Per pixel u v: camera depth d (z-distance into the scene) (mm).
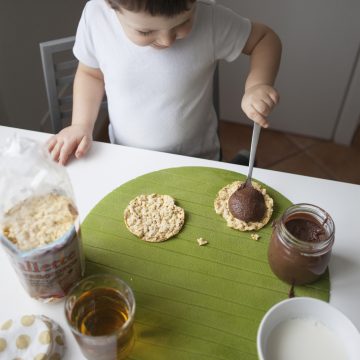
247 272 617
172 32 703
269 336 510
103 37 884
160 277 609
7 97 1290
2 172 504
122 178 744
